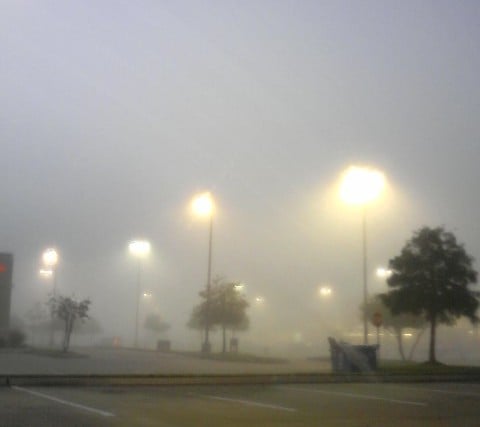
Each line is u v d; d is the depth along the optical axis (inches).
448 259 1571.1
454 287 1561.3
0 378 1049.5
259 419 734.5
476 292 1594.5
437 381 1275.8
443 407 855.7
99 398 908.6
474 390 1091.9
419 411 813.2
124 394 968.3
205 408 821.9
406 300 1572.3
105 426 667.4
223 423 703.1
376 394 1016.2
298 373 1236.5
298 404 874.1
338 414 780.6
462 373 1316.4
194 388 1078.4
